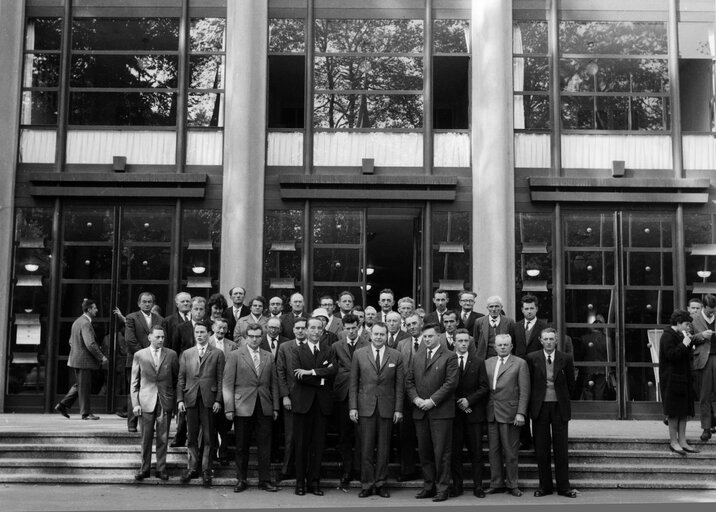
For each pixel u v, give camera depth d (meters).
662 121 15.48
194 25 15.61
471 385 10.36
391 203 15.14
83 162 15.29
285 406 10.51
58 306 14.80
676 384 11.22
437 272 14.97
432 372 10.19
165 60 15.53
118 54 15.55
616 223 15.09
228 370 10.46
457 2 15.67
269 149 15.30
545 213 15.12
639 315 14.89
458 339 10.48
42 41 15.57
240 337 11.38
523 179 15.22
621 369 14.70
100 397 14.48
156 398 10.68
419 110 15.45
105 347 14.66
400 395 10.35
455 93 15.48
